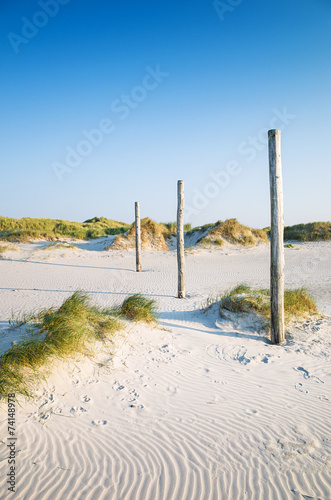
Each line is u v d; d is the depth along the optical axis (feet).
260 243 93.50
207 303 30.55
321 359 19.03
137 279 49.39
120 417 12.37
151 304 25.55
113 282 46.42
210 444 11.19
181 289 35.91
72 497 8.63
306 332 23.53
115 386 14.53
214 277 51.62
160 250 90.12
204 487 9.30
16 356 13.19
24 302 31.40
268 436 11.76
